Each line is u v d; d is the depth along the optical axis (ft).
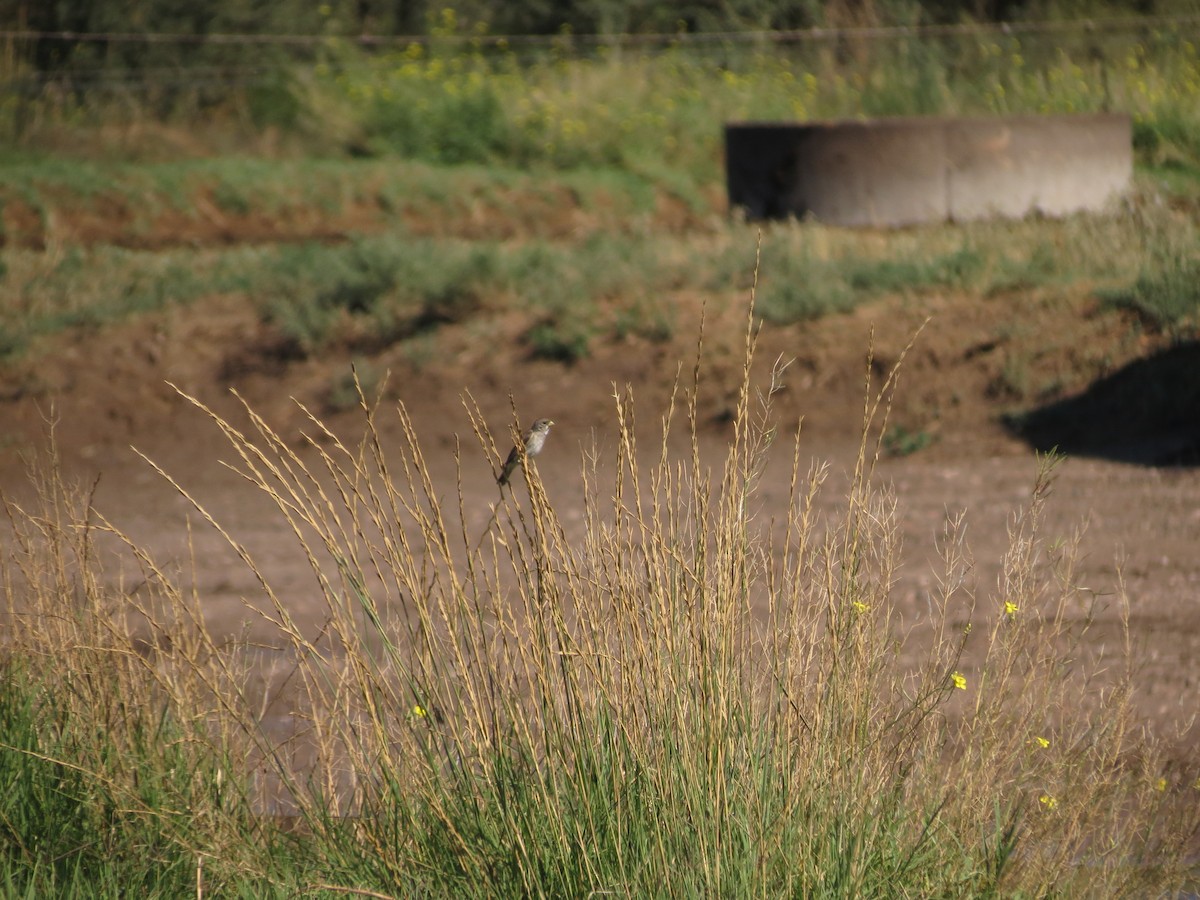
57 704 58.18
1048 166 192.13
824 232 186.91
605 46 305.12
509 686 49.67
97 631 57.88
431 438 151.53
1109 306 151.43
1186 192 204.44
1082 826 53.78
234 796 55.01
